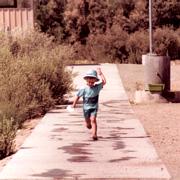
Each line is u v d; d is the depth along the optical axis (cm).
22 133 1216
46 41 2195
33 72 1579
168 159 881
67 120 1319
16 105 1391
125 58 3756
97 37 3934
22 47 2016
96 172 778
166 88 1761
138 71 2784
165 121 1320
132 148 957
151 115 1436
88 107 1056
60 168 806
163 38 3828
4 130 997
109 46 3797
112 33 3912
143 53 3656
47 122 1291
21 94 1441
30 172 784
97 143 1009
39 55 1798
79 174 768
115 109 1526
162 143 1028
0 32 2045
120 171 782
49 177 754
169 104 1700
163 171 780
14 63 1583
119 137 1072
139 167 807
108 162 843
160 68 1755
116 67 2995
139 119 1362
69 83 1783
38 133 1134
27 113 1450
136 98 1766
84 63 3525
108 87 2128
